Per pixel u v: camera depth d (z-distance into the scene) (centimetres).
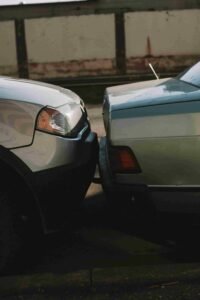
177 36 2520
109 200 417
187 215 385
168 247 443
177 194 379
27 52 2525
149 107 387
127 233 476
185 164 375
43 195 388
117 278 370
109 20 2500
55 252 443
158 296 355
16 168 381
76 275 377
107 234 475
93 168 445
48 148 388
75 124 427
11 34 2509
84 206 543
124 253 436
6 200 384
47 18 2491
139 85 483
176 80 470
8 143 381
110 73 2531
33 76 2533
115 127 388
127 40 2525
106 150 431
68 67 2538
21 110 388
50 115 395
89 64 2536
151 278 369
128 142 383
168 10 2494
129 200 395
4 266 387
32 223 397
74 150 406
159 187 381
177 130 375
